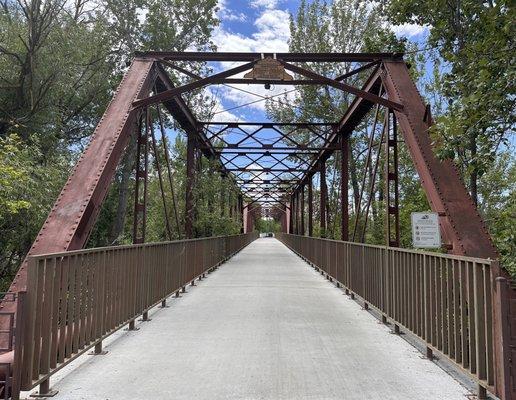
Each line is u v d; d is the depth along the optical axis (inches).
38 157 514.9
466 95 236.7
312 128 915.4
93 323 217.9
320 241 669.9
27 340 157.2
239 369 203.3
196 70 888.9
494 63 213.9
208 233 874.8
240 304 382.3
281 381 187.3
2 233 488.7
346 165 742.5
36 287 160.7
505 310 147.8
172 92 433.4
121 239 714.8
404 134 397.7
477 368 164.9
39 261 164.1
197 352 231.9
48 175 461.4
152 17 806.5
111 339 260.2
